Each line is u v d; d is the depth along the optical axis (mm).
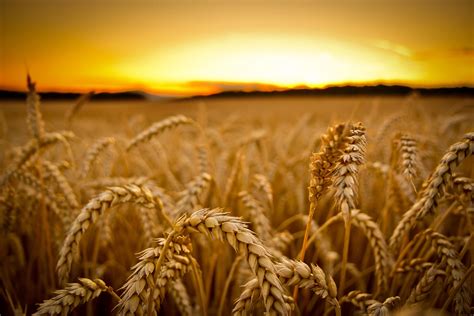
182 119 499
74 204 448
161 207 283
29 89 455
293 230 644
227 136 1069
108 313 508
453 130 888
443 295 374
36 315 218
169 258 231
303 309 447
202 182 407
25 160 448
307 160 685
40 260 486
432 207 264
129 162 776
